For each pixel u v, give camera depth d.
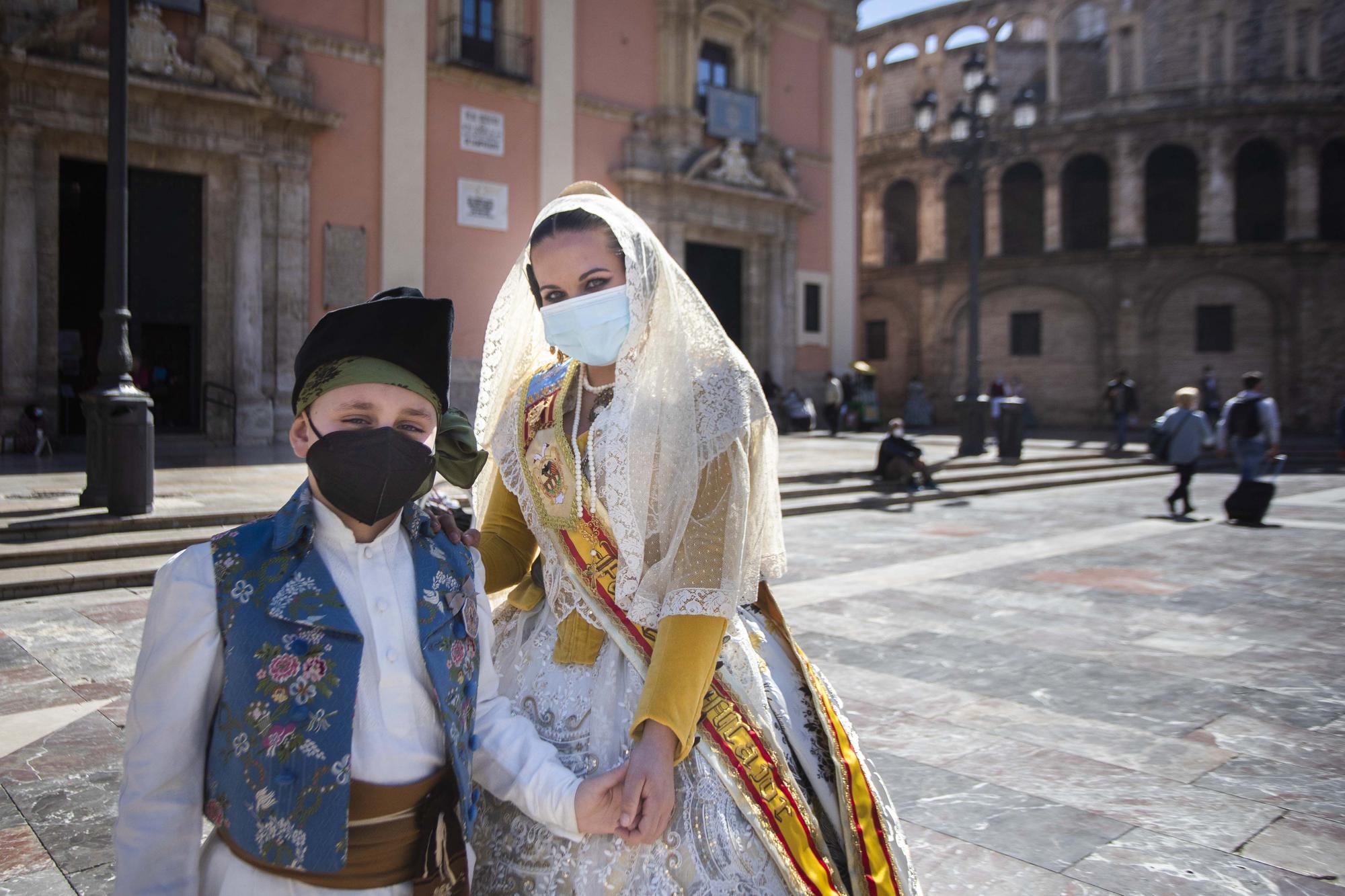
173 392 15.25
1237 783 3.10
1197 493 12.91
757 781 1.54
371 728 1.32
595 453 1.62
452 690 1.38
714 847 1.48
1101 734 3.56
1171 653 4.69
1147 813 2.87
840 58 23.52
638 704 1.49
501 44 17.69
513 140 17.78
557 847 1.50
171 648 1.26
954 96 30.17
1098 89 29.44
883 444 12.10
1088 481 14.36
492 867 1.58
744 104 20.97
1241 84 26.39
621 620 1.61
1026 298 28.41
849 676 4.29
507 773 1.50
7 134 13.02
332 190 15.75
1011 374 28.58
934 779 3.13
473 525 1.89
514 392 1.89
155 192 14.55
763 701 1.64
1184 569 7.05
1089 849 2.63
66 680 4.12
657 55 19.92
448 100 16.98
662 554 1.56
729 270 21.78
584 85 18.84
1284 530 9.26
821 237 23.25
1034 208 29.72
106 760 3.22
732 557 1.51
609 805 1.43
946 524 9.60
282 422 15.20
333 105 15.72
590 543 1.65
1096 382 27.58
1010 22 29.52
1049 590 6.23
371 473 1.26
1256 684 4.20
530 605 1.83
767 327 22.08
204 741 1.30
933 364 29.39
